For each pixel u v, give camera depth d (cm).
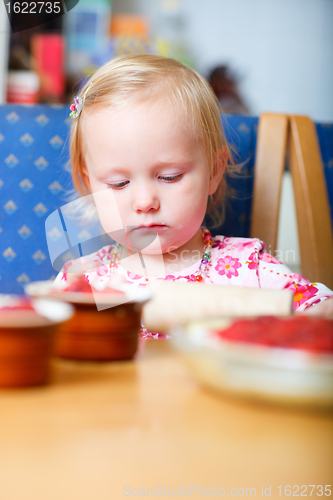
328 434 34
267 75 309
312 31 308
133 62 114
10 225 125
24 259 125
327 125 134
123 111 102
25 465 28
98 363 53
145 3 299
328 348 40
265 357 38
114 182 104
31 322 42
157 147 100
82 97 113
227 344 42
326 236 121
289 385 37
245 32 306
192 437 33
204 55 305
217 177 118
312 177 123
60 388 43
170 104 103
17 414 36
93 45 261
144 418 36
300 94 311
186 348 42
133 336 54
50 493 26
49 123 127
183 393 43
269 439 33
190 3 302
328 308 79
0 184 125
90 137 106
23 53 250
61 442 31
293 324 44
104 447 31
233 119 128
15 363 42
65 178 125
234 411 39
